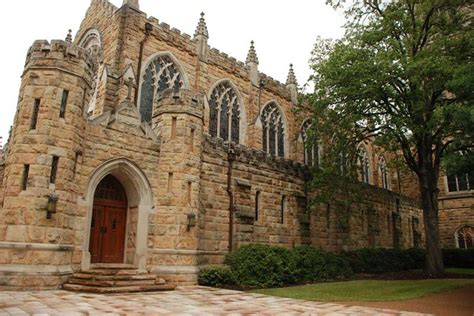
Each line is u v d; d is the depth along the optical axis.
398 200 41.50
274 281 19.17
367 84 21.83
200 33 30.94
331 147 26.59
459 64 20.36
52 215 14.16
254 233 23.17
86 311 9.91
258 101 34.84
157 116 19.83
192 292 15.16
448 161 15.69
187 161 18.64
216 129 31.38
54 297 12.05
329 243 29.23
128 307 10.82
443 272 23.66
